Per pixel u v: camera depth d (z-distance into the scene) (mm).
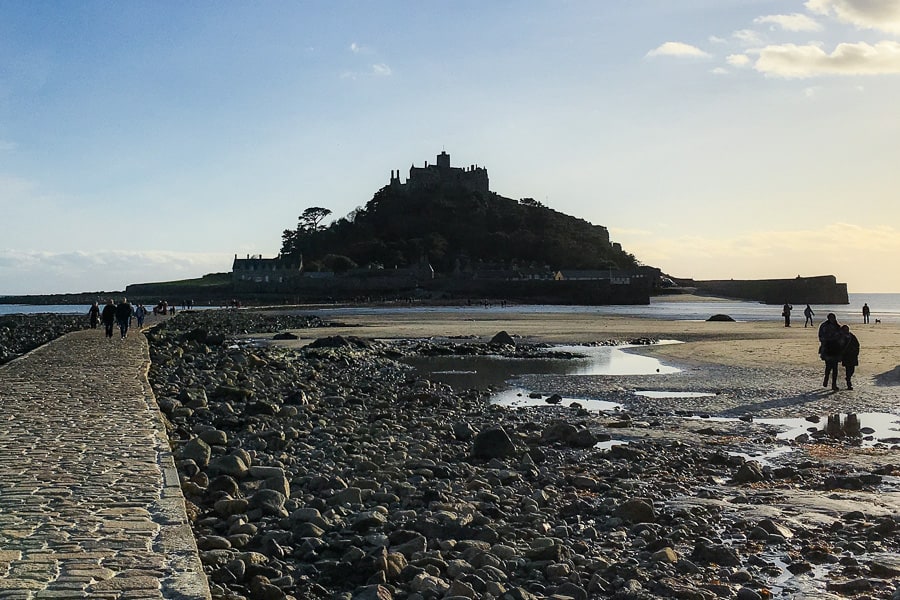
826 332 25109
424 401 23219
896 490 12188
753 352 39938
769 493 11969
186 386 23406
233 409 19594
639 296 185625
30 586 6289
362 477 12250
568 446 16250
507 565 8258
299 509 9758
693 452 15445
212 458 12875
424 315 105250
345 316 101062
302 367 34312
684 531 9617
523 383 28812
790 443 16625
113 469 10438
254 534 9172
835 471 13695
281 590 7289
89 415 15109
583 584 7895
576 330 65375
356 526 9352
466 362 38281
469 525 9672
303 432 16625
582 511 10688
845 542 9320
